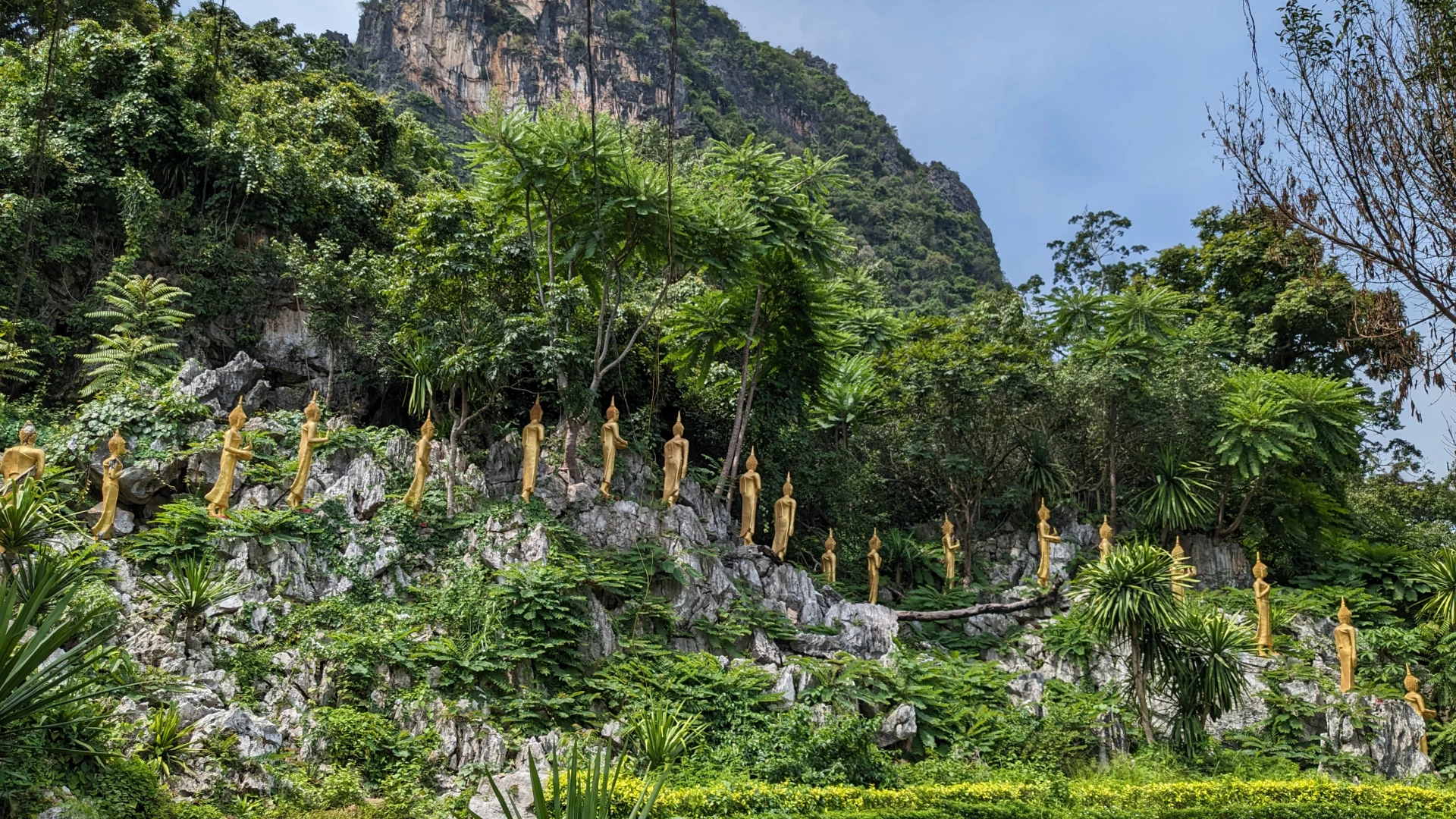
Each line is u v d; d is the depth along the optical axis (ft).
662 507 88.07
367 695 63.10
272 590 68.69
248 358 88.28
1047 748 76.18
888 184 394.52
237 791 52.70
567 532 79.77
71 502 71.87
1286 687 89.15
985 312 138.10
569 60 358.64
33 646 42.39
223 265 102.83
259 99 130.21
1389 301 46.44
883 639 88.02
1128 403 114.32
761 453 107.86
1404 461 169.48
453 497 79.10
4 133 99.71
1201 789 68.74
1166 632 79.51
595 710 69.56
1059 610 100.89
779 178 100.63
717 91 382.01
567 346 83.51
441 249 85.35
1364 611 106.32
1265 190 48.06
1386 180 45.34
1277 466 115.85
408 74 346.95
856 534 110.22
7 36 131.03
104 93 108.17
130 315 91.76
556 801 35.01
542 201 91.04
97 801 46.09
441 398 94.84
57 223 98.58
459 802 56.75
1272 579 116.57
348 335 99.45
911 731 74.18
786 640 85.40
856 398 118.93
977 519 114.21
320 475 78.74
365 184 117.80
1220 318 138.00
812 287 101.35
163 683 56.08
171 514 69.31
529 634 70.08
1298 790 71.10
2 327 86.28
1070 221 203.92
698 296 104.47
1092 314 119.44
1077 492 120.78
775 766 64.75
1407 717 87.30
